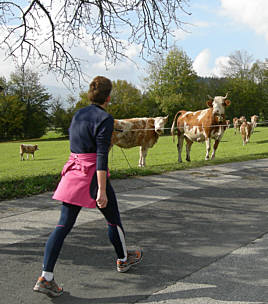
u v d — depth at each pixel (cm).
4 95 6444
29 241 427
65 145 3884
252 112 7300
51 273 291
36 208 574
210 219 513
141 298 289
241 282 313
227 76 7300
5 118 6450
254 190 706
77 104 6762
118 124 1061
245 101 7181
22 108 6506
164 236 442
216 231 459
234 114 7325
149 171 916
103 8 890
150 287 307
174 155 2164
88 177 301
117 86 7025
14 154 3019
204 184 770
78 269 346
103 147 295
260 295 289
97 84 318
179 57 5819
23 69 893
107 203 318
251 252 384
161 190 711
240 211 555
